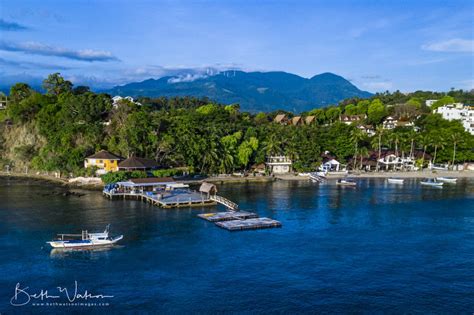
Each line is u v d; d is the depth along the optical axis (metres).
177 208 109.06
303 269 66.69
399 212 108.19
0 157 178.88
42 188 138.88
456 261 71.25
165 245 77.31
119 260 69.25
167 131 171.12
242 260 70.19
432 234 87.50
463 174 189.50
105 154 152.25
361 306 54.75
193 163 164.88
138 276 62.94
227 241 80.44
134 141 158.62
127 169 147.50
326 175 179.50
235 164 176.75
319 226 92.88
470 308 54.72
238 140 182.75
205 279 62.25
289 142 185.62
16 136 182.38
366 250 76.44
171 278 62.38
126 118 173.00
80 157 156.00
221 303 55.00
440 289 60.06
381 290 59.47
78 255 71.31
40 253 71.94
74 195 126.19
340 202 120.81
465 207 115.06
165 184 129.25
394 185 157.50
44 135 176.50
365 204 118.25
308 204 117.38
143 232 85.50
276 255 72.94
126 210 105.62
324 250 76.06
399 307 54.69
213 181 157.12
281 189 144.62
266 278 62.91
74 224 90.50
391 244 80.25
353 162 199.75
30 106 185.88
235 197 127.31
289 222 96.12
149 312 52.53
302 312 53.06
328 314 52.66
